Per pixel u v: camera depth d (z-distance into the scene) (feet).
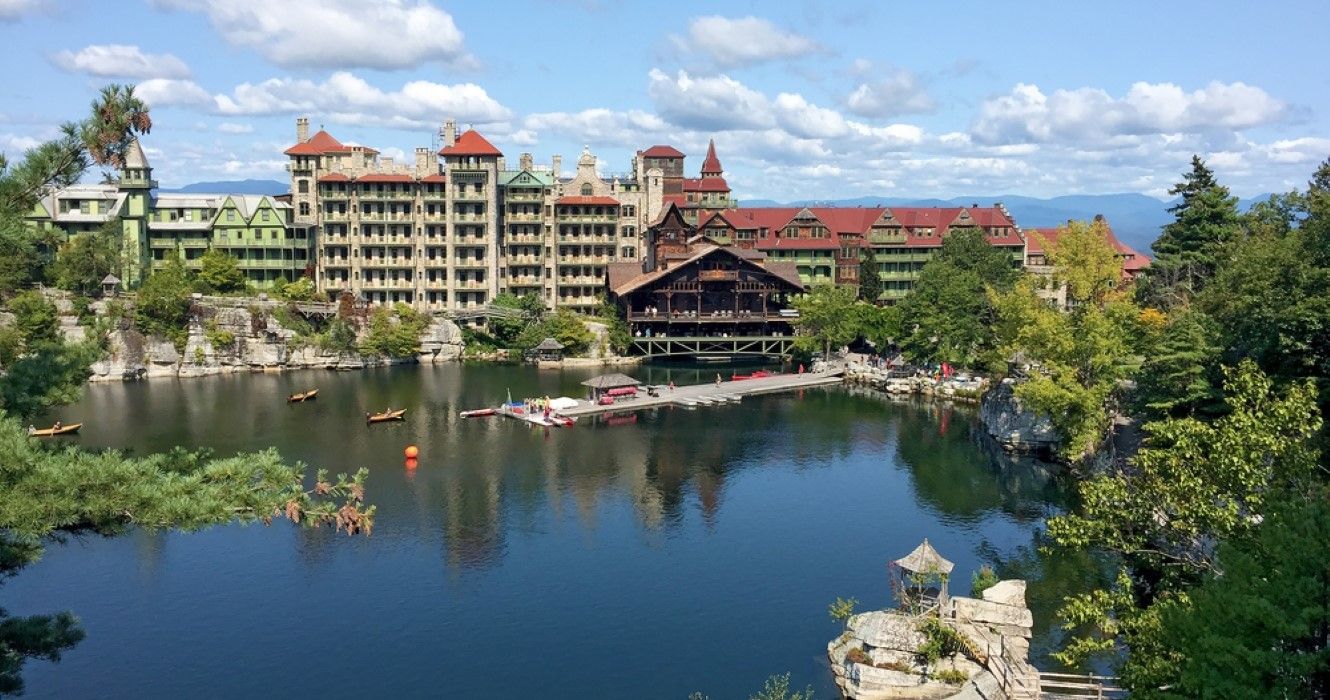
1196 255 370.12
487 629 180.45
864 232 582.76
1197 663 89.61
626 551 220.64
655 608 189.78
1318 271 207.21
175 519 88.69
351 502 99.55
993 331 414.82
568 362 493.36
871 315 484.74
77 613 185.26
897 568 209.26
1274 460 120.67
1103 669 156.66
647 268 560.61
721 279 505.25
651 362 503.61
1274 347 209.67
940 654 154.81
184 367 449.06
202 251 537.65
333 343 474.08
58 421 338.54
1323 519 90.27
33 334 395.75
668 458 303.27
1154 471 133.69
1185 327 241.76
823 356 495.00
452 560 214.07
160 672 163.43
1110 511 132.67
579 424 353.10
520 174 539.29
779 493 266.57
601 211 557.74
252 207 547.08
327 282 532.73
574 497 260.83
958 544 224.12
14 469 86.17
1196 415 234.79
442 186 534.37
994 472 288.10
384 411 367.25
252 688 158.71
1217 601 90.89
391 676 163.12
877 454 309.63
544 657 169.68
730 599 193.88
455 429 339.77
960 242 504.02
